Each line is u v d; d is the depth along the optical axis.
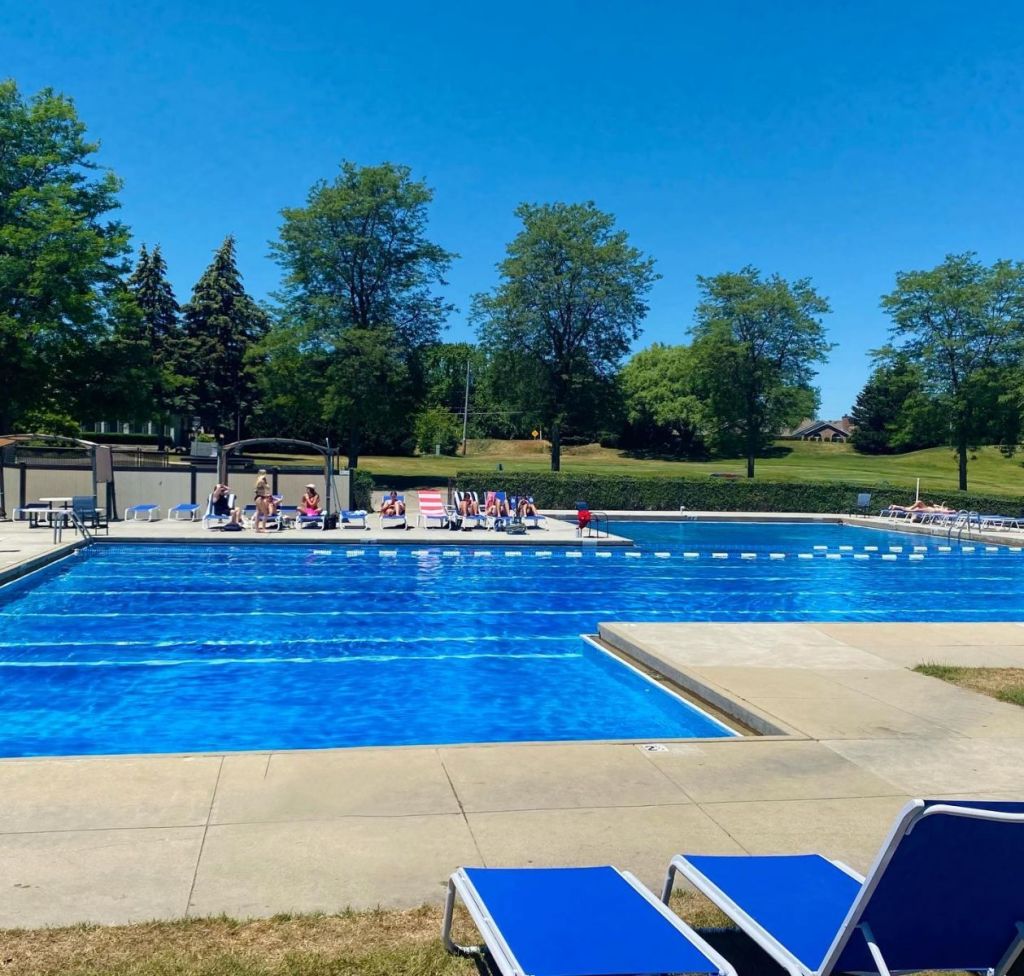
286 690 9.94
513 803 5.57
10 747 7.92
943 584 19.84
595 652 11.60
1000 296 42.53
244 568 19.30
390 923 4.02
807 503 38.22
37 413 42.56
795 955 3.08
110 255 38.44
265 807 5.41
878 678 9.23
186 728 8.54
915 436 45.50
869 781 6.14
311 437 70.75
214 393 60.31
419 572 19.44
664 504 37.50
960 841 2.81
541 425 50.44
